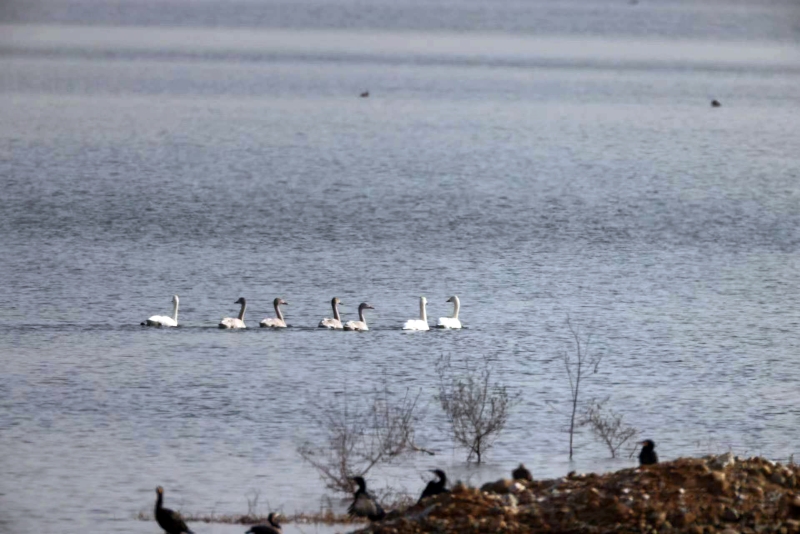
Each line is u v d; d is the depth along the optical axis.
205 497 25.80
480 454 28.98
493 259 56.56
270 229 63.19
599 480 23.33
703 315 45.75
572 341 41.19
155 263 53.50
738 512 21.53
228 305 46.00
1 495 25.75
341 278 51.53
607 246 60.84
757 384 36.06
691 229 66.38
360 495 23.52
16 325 41.78
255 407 32.50
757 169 94.06
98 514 24.70
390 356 38.53
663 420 32.16
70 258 54.06
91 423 30.94
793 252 60.28
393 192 78.19
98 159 91.44
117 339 40.06
